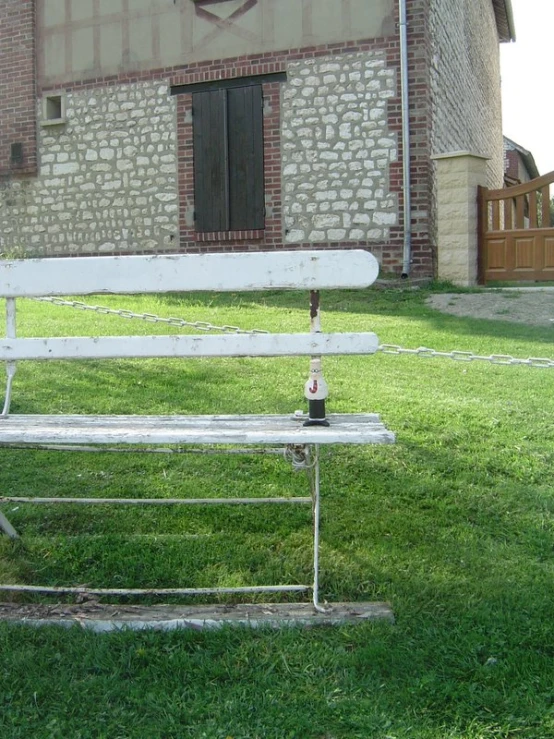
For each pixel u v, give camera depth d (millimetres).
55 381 5820
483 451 4547
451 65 13383
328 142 11516
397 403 5285
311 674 2613
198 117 12117
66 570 3383
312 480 3627
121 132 12633
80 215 13023
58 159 13117
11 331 3314
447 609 3010
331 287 3068
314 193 11625
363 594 3162
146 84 12406
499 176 22594
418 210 11219
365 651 2711
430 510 3902
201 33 12008
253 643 2770
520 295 9922
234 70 11852
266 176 11828
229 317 8219
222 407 5215
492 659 2674
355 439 2859
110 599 3152
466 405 5277
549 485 4180
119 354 3168
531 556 3471
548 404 5355
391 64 11172
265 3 11641
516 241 11445
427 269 11242
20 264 3240
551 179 11289
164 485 4164
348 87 11375
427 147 11195
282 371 6125
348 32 11312
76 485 4184
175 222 12383
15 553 3514
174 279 3133
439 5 12258
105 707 2467
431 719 2406
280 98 11695
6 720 2416
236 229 12031
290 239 11789
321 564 3352
